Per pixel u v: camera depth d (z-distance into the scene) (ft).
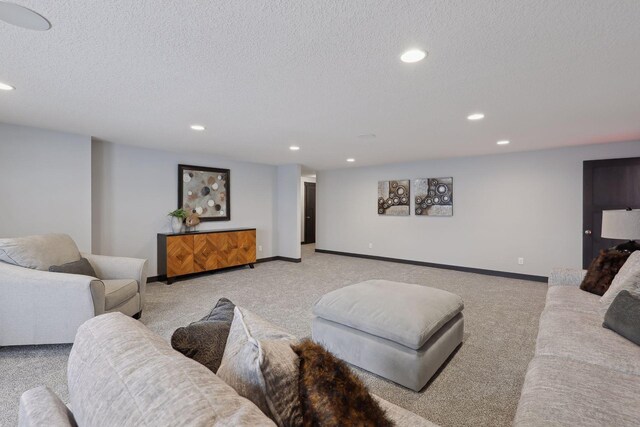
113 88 7.55
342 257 22.94
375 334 6.70
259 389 2.35
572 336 5.41
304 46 5.61
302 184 31.48
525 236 16.03
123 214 14.48
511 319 10.22
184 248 15.47
